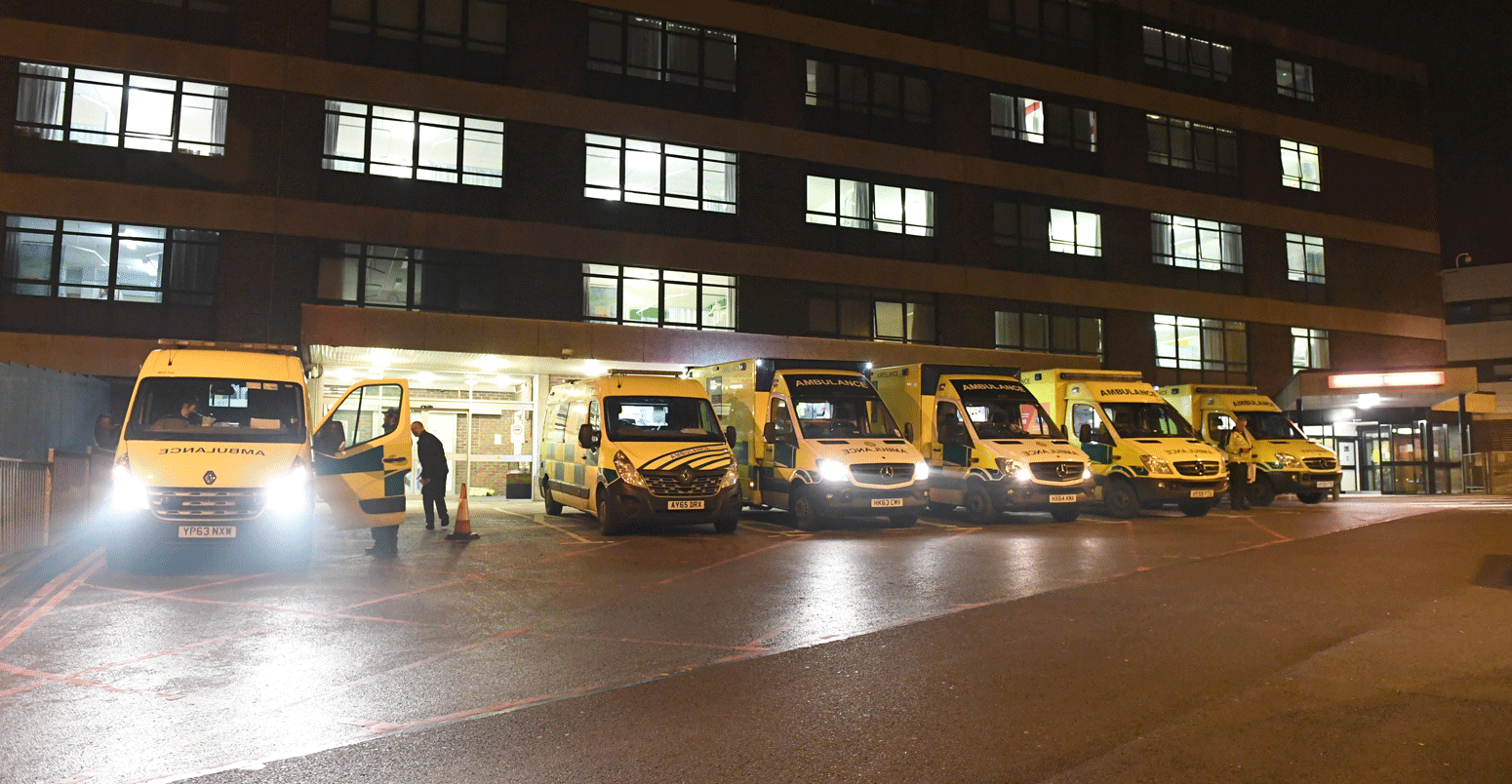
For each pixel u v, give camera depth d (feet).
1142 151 106.93
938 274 94.22
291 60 72.54
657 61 85.15
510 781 13.70
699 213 85.46
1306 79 119.24
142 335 67.62
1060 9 104.88
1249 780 13.33
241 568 35.40
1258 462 67.26
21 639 23.17
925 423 58.49
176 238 69.05
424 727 16.33
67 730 16.14
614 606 27.84
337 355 68.08
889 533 48.21
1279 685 18.43
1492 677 18.81
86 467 43.27
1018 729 15.83
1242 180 112.88
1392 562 35.50
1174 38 111.14
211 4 71.36
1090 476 53.57
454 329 67.77
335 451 38.27
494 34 79.41
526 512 63.21
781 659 21.07
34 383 50.65
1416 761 14.05
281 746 15.35
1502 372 138.72
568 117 80.64
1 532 33.09
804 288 88.63
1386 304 119.96
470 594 29.89
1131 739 15.23
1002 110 100.07
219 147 70.54
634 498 45.96
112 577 33.06
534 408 80.23
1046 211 100.99
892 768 14.01
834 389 53.83
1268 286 112.16
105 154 67.77
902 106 95.40
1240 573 32.94
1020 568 34.99
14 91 66.13
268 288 70.54
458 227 76.18
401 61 76.07
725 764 14.33
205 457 33.76
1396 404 99.09
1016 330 98.12
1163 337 105.50
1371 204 120.78
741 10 88.69
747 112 88.02
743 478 55.98
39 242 65.87
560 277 79.51
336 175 73.46
